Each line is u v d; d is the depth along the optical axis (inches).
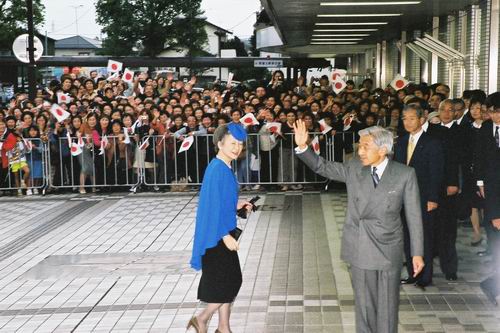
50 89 819.4
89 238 446.9
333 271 357.7
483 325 276.4
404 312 293.3
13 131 597.6
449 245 333.4
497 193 305.4
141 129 601.3
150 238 441.7
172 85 823.1
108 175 599.8
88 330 283.4
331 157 577.0
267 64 1518.2
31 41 744.3
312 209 520.7
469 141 373.4
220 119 589.0
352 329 275.9
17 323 294.2
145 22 2396.7
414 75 938.7
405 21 824.3
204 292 253.9
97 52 2514.8
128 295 328.2
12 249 424.8
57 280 356.8
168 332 278.2
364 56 1541.6
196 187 608.4
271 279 346.3
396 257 232.5
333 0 612.7
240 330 277.6
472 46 654.5
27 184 603.5
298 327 279.4
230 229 254.7
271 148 587.8
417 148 311.7
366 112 583.5
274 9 686.5
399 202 231.6
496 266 320.8
